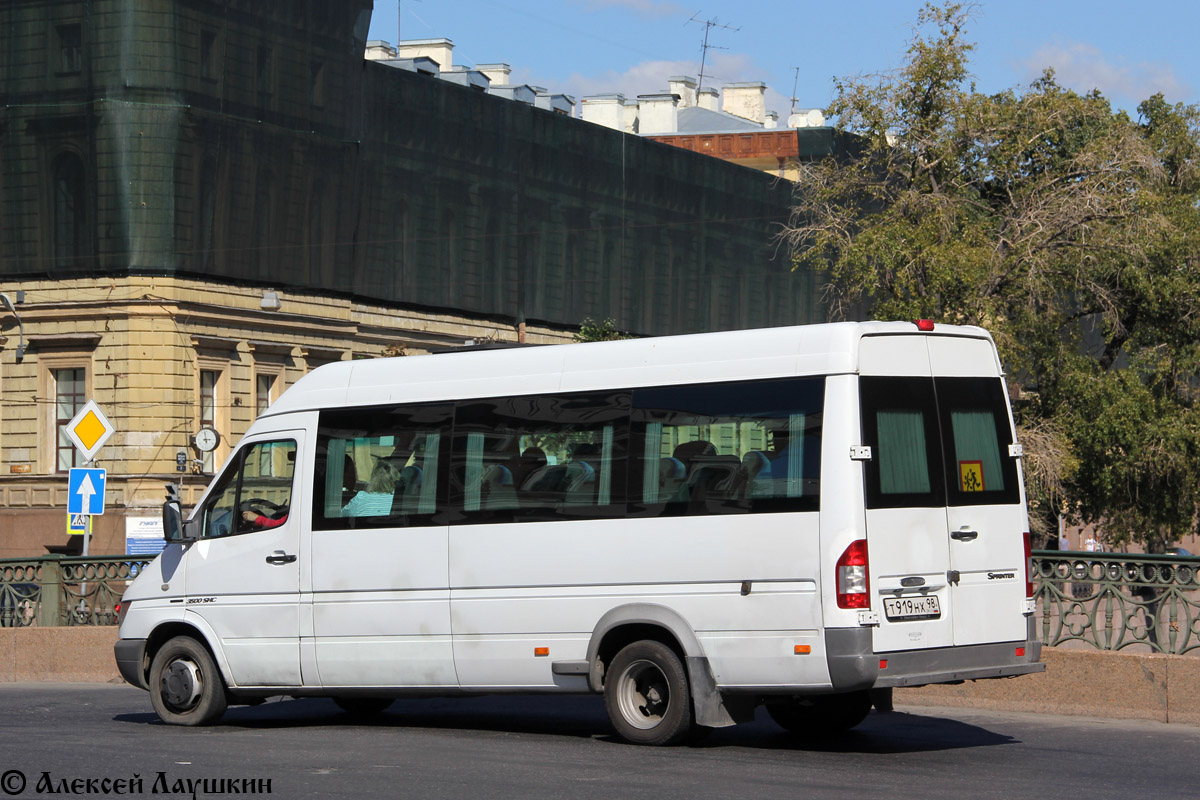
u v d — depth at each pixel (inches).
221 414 1790.1
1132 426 1417.3
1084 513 1537.9
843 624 434.0
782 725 514.9
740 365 462.9
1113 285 1514.5
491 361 514.6
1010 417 482.0
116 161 1715.1
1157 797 387.9
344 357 1966.0
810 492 443.2
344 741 499.5
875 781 410.6
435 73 2325.3
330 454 539.2
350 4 1931.6
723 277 2645.2
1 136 1764.3
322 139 1895.9
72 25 1739.7
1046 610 577.6
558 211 2316.7
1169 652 547.2
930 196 1326.3
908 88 1359.5
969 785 404.8
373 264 2009.1
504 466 503.2
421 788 398.9
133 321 1721.2
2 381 1779.0
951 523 458.0
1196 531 1562.5
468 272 2166.6
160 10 1713.8
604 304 2402.8
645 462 475.8
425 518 514.9
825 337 449.7
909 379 457.1
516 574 494.6
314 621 532.7
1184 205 1569.9
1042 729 524.7
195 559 559.8
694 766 436.1
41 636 787.4
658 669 469.7
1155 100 1685.5
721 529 458.0
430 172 2092.8
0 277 1780.3
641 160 2465.6
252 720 586.9
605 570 478.0
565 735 515.2
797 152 3117.6
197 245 1754.4
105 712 619.5
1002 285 1327.5
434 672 509.7
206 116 1754.4
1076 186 1312.7
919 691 598.9
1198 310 1512.1
